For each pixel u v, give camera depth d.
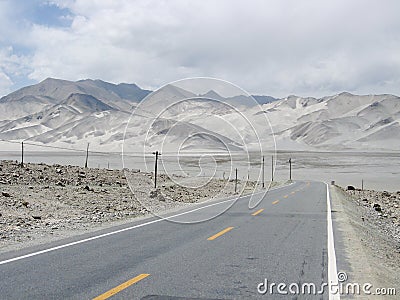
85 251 11.13
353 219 22.11
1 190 22.31
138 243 12.47
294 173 100.88
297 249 11.96
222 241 13.06
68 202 22.12
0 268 9.17
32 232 14.21
